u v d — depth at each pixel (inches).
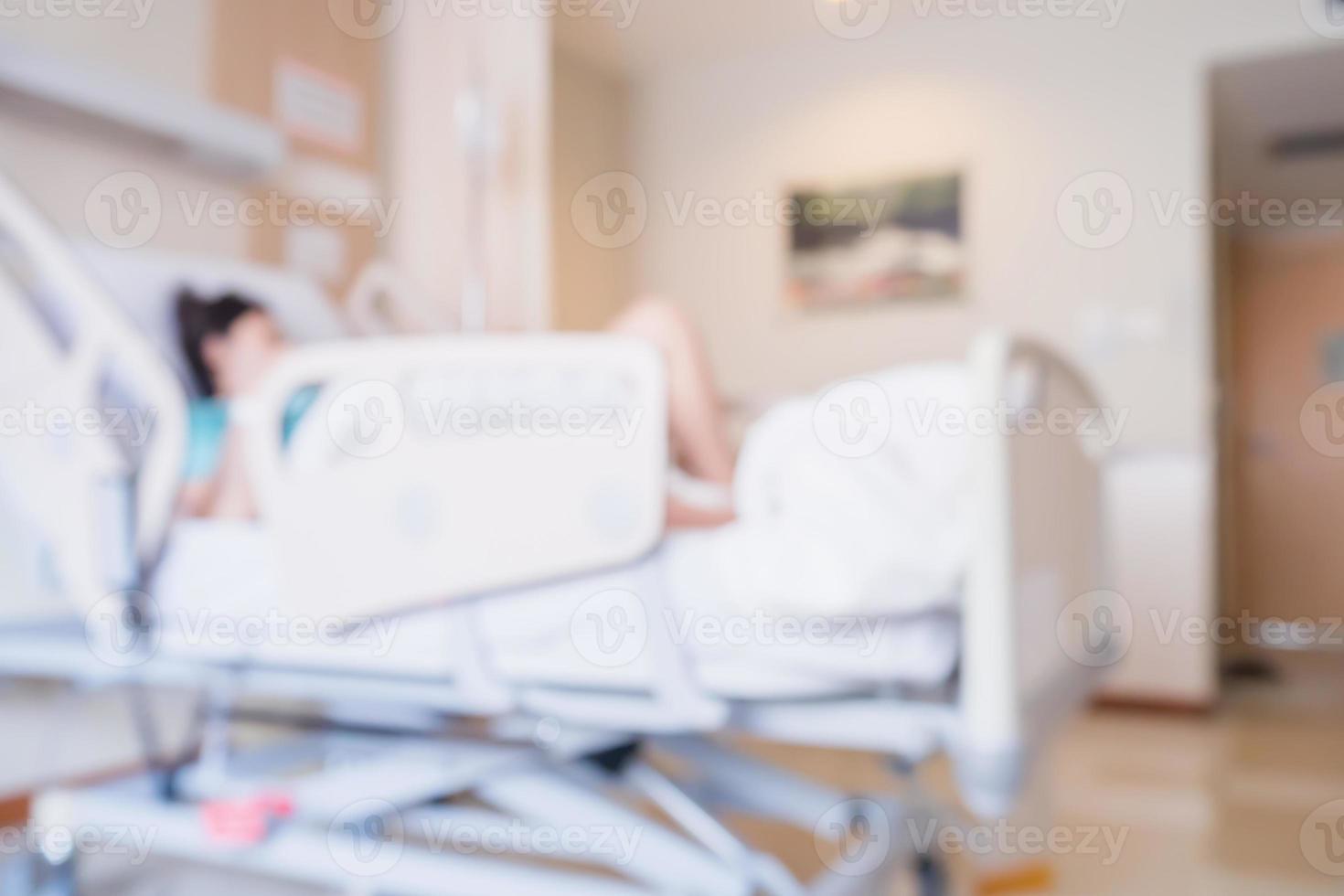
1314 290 191.8
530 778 45.6
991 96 130.3
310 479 41.7
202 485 57.5
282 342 71.2
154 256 69.6
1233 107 138.5
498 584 39.3
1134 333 122.2
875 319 136.9
